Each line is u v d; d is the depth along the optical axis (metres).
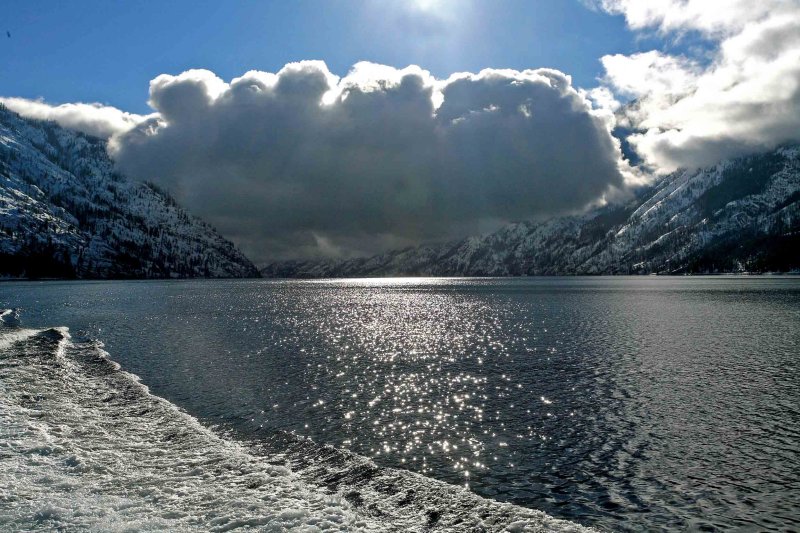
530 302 145.25
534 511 18.06
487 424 29.73
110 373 41.44
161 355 52.72
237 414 31.53
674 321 86.69
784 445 26.00
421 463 24.05
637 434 27.86
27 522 15.95
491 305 133.88
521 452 25.39
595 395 36.19
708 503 20.00
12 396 31.92
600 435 27.77
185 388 38.16
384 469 22.23
